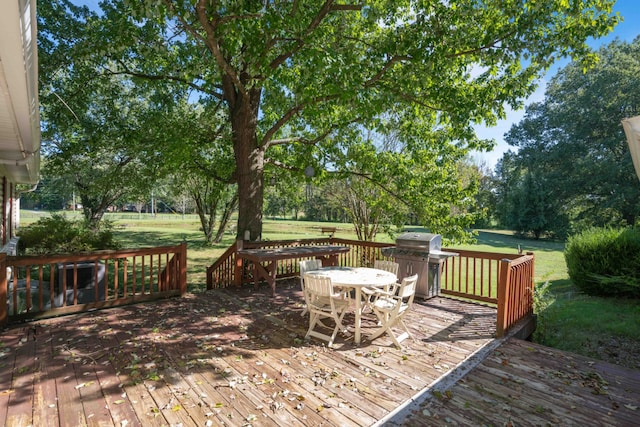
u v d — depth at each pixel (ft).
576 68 83.35
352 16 23.52
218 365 10.93
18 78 8.08
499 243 76.13
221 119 33.81
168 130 28.32
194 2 14.33
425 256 19.10
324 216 117.91
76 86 29.09
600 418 8.39
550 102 91.45
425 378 10.30
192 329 14.21
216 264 24.20
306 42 16.87
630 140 8.66
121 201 57.21
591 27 18.07
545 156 88.79
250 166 25.73
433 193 28.94
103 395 9.04
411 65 19.90
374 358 11.71
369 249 25.09
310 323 13.69
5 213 27.96
